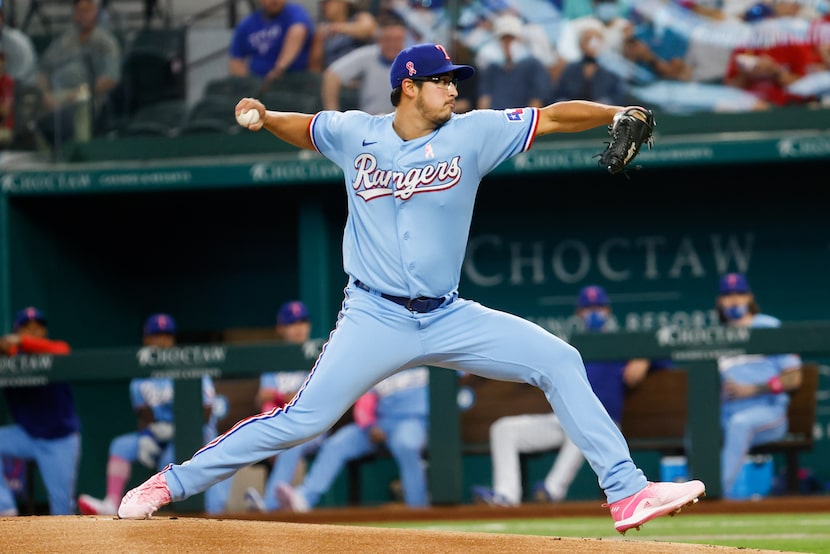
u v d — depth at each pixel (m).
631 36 45.03
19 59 48.00
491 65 45.03
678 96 44.97
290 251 50.56
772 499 33.59
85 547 15.77
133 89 47.94
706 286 47.16
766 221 46.91
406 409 34.97
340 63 46.38
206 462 16.64
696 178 47.12
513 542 15.98
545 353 16.58
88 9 48.19
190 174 46.12
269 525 16.38
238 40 47.41
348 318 16.69
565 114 16.81
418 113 16.56
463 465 38.78
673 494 16.38
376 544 15.99
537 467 43.06
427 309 16.59
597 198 47.72
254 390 36.28
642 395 34.50
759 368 34.00
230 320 50.88
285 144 46.62
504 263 48.25
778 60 44.84
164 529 16.09
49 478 36.59
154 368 35.53
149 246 51.25
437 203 16.48
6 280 46.69
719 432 33.44
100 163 47.19
